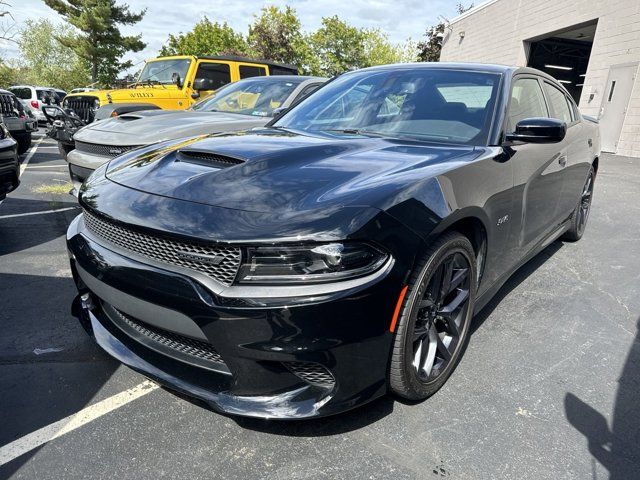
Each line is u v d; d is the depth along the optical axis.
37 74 47.47
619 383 2.31
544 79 3.50
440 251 1.90
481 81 2.85
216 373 1.79
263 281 1.61
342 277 1.62
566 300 3.24
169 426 1.92
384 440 1.87
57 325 2.69
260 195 1.79
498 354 2.53
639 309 3.15
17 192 6.14
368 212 1.67
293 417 1.69
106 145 4.29
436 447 1.84
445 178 1.99
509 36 17.39
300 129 2.91
